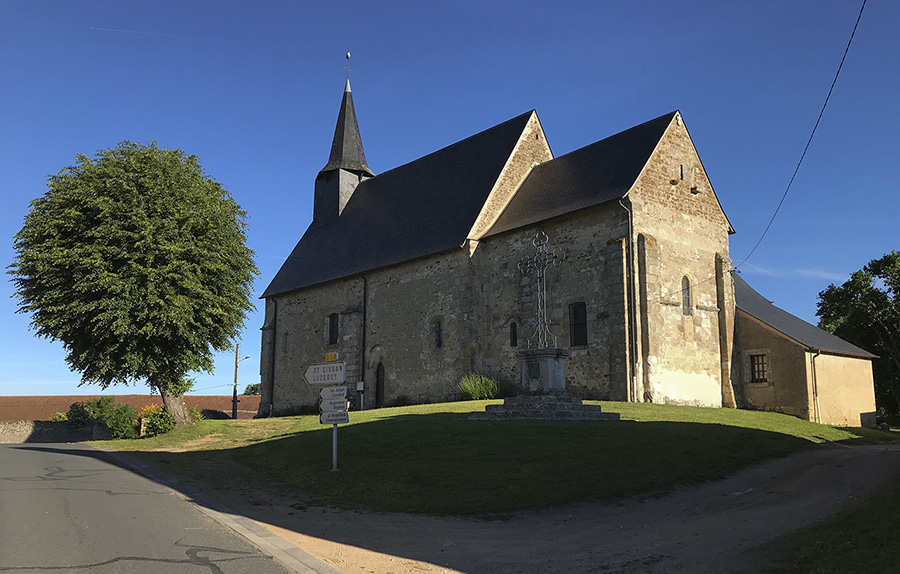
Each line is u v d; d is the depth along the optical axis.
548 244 27.81
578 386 26.02
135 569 7.48
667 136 27.88
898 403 41.84
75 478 13.97
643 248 25.42
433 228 32.78
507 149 32.94
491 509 11.48
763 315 29.95
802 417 26.73
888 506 9.78
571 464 13.58
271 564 7.95
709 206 29.27
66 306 21.05
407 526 10.60
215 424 24.64
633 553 9.00
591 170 29.08
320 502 12.38
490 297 29.80
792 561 8.12
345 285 36.50
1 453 19.05
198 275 22.84
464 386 27.52
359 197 42.09
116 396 50.59
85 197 21.64
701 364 27.30
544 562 8.69
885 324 41.28
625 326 24.73
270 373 41.34
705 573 7.99
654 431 16.81
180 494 12.60
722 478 13.84
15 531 9.02
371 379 33.81
